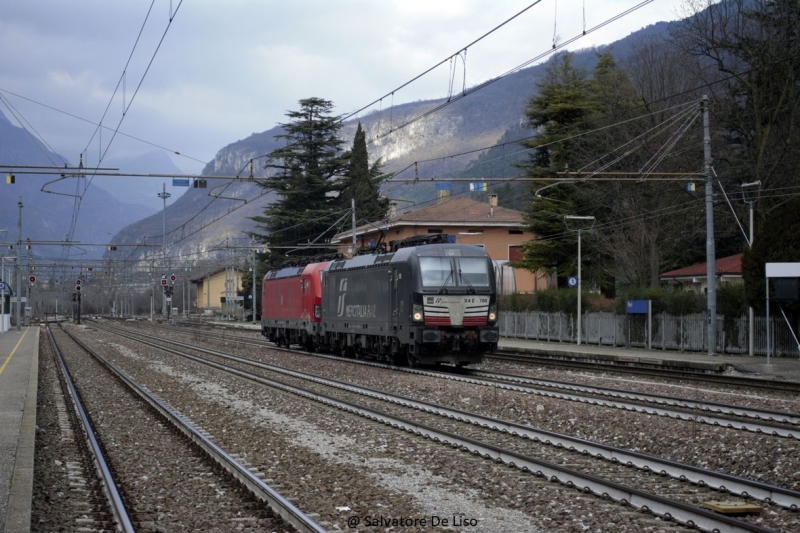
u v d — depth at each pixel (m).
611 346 39.31
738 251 51.75
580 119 50.84
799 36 39.53
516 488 10.50
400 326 28.41
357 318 33.03
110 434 15.66
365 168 70.75
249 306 99.31
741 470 11.57
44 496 10.43
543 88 52.41
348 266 34.69
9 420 16.02
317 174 70.94
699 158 44.97
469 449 13.13
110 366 31.27
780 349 30.14
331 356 37.31
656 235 43.47
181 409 19.03
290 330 44.44
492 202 66.62
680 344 35.00
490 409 18.19
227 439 14.72
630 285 44.41
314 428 15.93
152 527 8.88
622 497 9.68
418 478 11.31
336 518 9.16
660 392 21.17
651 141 45.84
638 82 49.59
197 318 108.44
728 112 44.16
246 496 10.34
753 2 41.53
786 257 28.67
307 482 11.05
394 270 29.11
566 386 22.66
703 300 34.25
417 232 63.25
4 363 32.53
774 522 8.70
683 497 9.96
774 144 40.66
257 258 84.62
